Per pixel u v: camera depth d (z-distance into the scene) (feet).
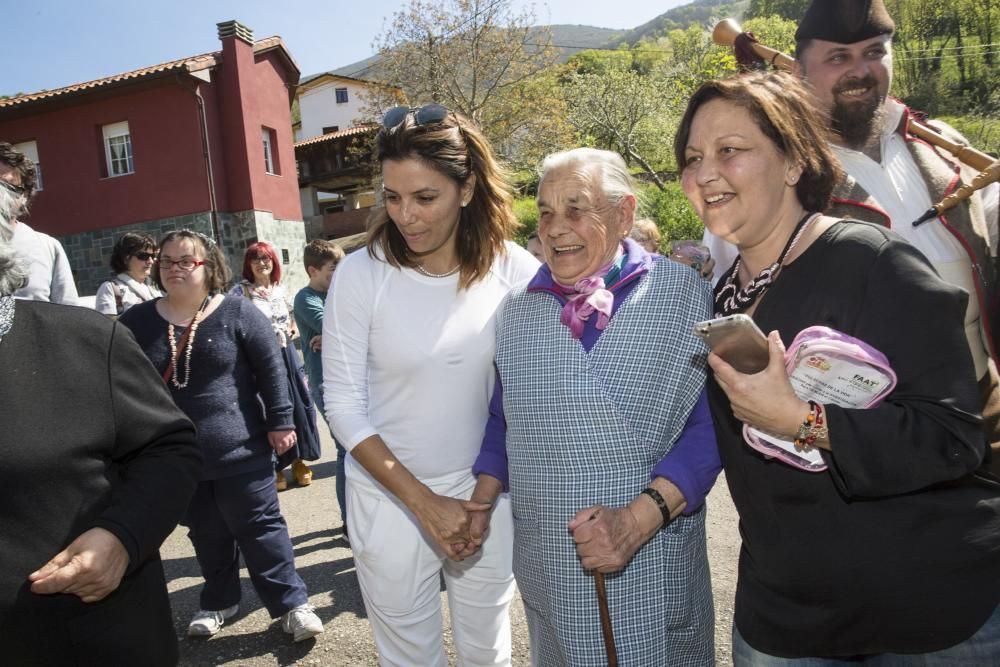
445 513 5.81
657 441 5.49
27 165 9.99
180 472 5.01
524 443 5.72
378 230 6.35
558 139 75.36
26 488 4.28
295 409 13.19
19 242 9.87
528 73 75.31
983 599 4.03
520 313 5.98
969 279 6.29
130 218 53.42
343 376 6.28
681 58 124.57
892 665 4.36
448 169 5.81
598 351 5.47
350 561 12.25
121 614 4.76
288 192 60.13
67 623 4.49
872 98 6.51
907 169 6.58
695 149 4.59
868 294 4.03
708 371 5.23
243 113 53.57
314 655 9.20
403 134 5.75
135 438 4.87
